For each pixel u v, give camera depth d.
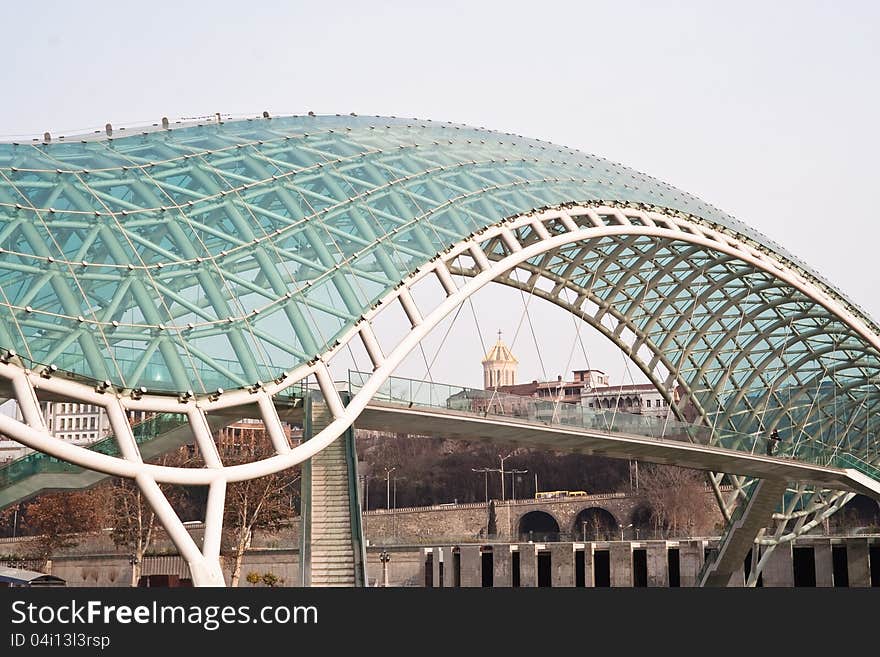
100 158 48.75
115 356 41.03
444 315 54.16
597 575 103.38
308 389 52.38
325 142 59.50
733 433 83.62
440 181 61.53
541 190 66.38
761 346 95.19
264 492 110.12
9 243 41.41
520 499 180.38
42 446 37.47
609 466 189.00
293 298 48.53
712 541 101.38
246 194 51.25
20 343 38.94
